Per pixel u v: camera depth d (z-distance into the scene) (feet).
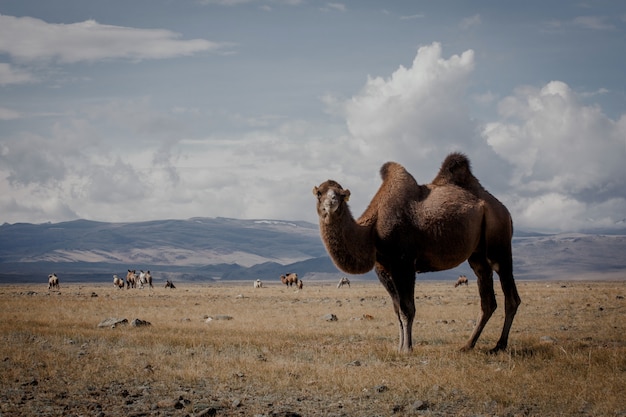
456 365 43.55
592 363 42.98
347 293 184.44
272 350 51.01
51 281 301.43
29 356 45.70
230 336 61.00
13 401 33.17
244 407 32.65
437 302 118.52
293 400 34.27
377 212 51.67
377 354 48.21
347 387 36.24
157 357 45.85
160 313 99.96
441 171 53.83
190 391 36.06
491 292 53.06
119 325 72.54
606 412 31.48
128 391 35.88
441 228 50.70
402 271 50.80
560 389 35.65
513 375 39.17
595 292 153.48
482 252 53.47
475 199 52.54
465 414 31.63
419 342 58.54
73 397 34.37
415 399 34.24
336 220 49.39
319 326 74.49
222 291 242.78
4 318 83.82
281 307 112.68
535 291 167.12
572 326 71.20
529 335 61.67
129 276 328.29
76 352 48.67
